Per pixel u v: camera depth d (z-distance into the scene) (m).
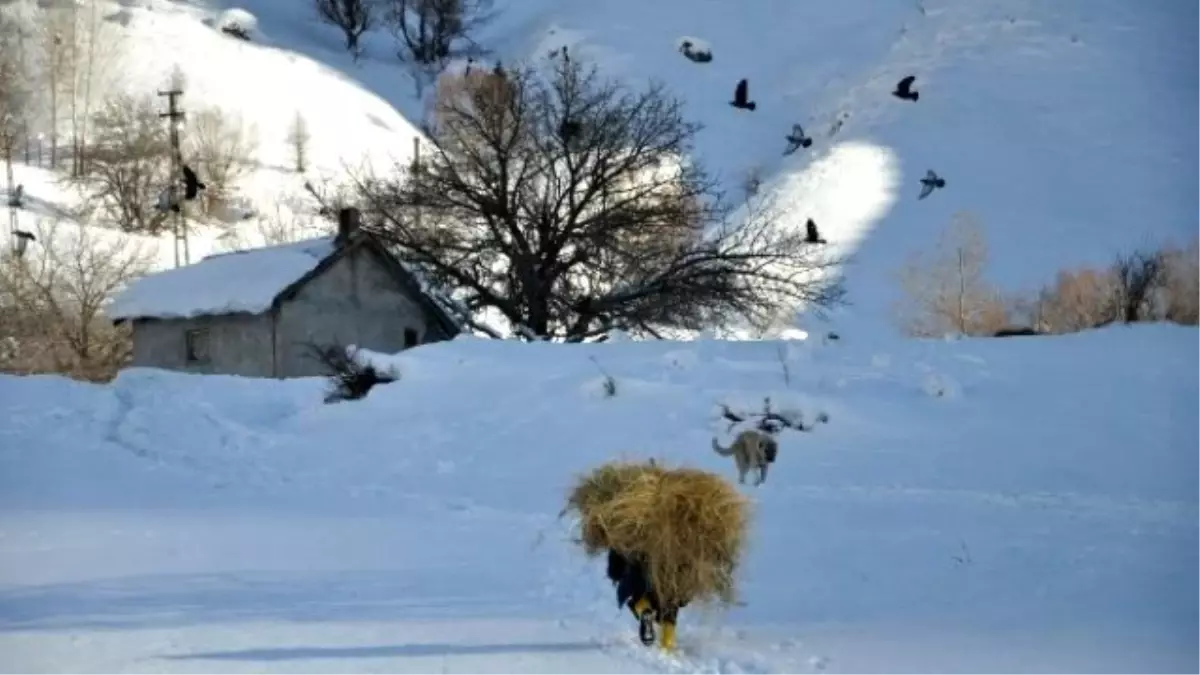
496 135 52.81
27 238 70.06
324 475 25.06
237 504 21.03
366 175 91.88
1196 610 11.63
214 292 54.16
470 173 53.72
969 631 10.80
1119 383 29.12
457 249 53.06
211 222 93.31
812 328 69.75
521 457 25.81
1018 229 87.12
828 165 98.12
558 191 52.38
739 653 10.01
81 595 12.88
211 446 28.08
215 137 100.06
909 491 20.75
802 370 30.64
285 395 32.50
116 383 33.78
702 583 10.19
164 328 56.28
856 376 29.98
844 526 17.22
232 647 10.41
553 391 29.73
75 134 101.75
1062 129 101.44
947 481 21.83
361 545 16.39
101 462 26.39
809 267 54.25
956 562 14.38
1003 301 73.12
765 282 54.22
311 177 105.50
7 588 13.30
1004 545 15.48
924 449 24.28
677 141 58.94
